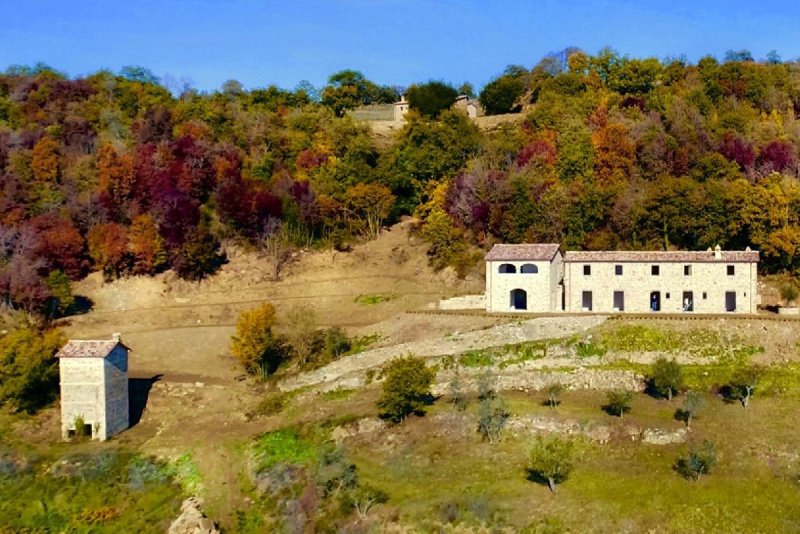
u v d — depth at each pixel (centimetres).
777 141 15900
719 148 15950
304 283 15025
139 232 15050
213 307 14188
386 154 18462
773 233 12912
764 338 10425
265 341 11550
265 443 9744
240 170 17700
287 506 8362
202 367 12244
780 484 7769
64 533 8450
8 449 9956
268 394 11200
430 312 12100
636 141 16450
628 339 10644
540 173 16138
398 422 9500
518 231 14812
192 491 9031
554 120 18638
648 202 14188
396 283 14788
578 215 14512
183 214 15412
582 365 10388
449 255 14962
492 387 10138
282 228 16050
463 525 7469
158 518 8550
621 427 8781
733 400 9350
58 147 17788
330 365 11306
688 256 11662
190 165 17012
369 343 11781
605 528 7256
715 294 11494
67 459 9638
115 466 9538
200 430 10388
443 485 8188
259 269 15362
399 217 17562
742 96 19088
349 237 16475
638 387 9900
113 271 14912
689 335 10606
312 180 17725
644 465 8219
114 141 18675
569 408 9362
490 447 8781
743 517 7300
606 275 11850
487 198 15450
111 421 10325
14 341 10956
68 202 16138
